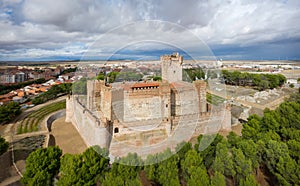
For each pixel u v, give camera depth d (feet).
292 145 61.16
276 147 58.23
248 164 52.54
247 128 78.02
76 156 52.80
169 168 48.57
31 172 53.88
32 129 114.01
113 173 47.62
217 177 47.21
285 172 52.24
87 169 50.42
